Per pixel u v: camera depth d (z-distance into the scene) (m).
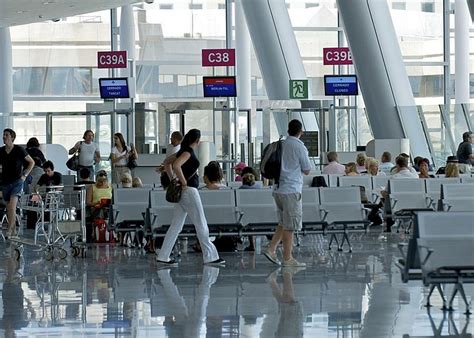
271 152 22.44
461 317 15.83
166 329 15.09
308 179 32.53
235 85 47.12
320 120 48.59
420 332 14.63
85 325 15.52
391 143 42.41
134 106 48.03
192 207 23.47
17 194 26.73
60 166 47.16
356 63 42.94
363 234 31.91
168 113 49.22
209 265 23.42
